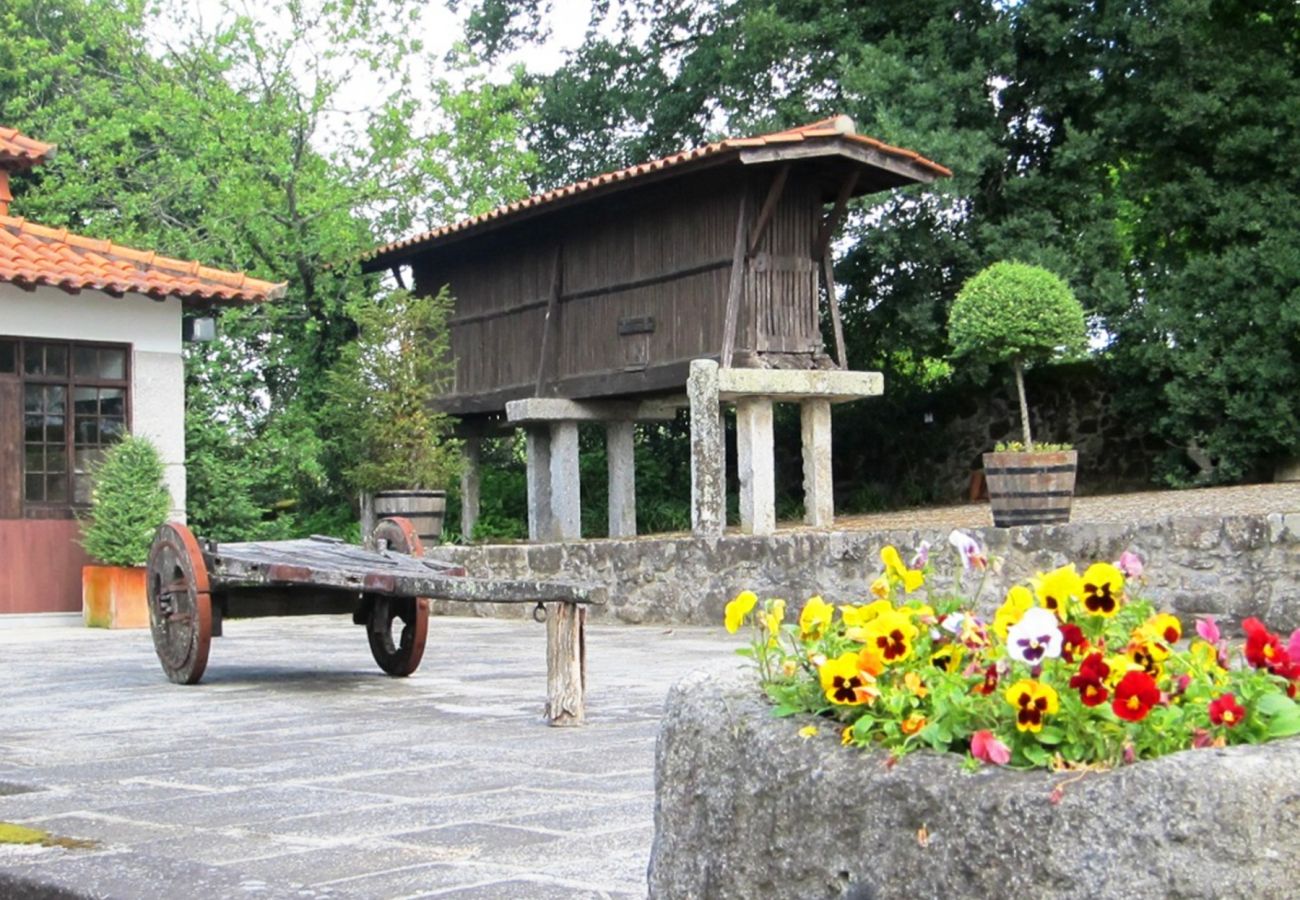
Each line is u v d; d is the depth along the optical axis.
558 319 17.64
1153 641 2.42
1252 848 1.94
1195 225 19.44
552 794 4.72
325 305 20.34
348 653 10.70
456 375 19.53
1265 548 9.41
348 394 17.81
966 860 2.10
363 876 3.57
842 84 19.11
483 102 21.55
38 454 14.24
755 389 14.63
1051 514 11.29
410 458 17.72
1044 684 2.20
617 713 6.89
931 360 22.25
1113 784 2.01
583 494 22.23
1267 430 17.88
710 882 2.50
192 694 7.93
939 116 18.89
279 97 20.20
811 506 15.45
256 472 17.77
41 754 5.83
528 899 3.30
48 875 3.62
